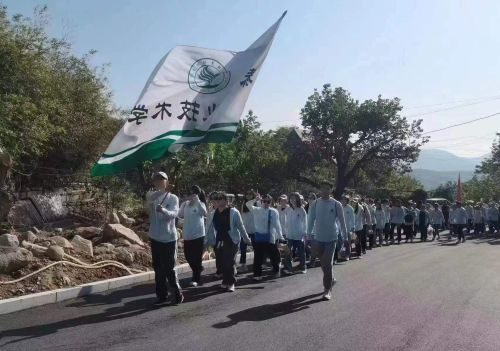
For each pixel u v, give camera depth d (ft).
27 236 34.40
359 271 37.83
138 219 51.52
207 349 17.98
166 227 24.76
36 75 46.11
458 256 49.75
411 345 18.57
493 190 187.01
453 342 18.99
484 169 184.34
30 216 52.54
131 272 31.65
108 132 62.13
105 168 25.52
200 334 19.86
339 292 28.84
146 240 41.60
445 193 205.16
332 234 27.20
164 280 25.07
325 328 20.84
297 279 33.99
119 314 23.02
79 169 62.28
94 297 26.45
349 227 46.09
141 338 19.29
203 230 30.73
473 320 22.27
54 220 56.80
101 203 63.82
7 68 43.55
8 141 41.81
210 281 32.55
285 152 135.95
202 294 28.14
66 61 58.29
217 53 28.96
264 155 115.85
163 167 67.10
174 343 18.67
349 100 138.41
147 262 34.40
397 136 136.98
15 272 26.58
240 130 117.19
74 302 25.20
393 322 21.88
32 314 22.76
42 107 47.16
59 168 60.18
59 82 54.34
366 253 54.03
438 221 79.87
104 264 30.78
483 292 28.81
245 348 18.11
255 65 29.45
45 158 57.57
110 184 64.90
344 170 141.28
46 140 47.80
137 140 26.35
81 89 57.77
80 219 58.54
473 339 19.39
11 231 42.60
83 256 31.83
